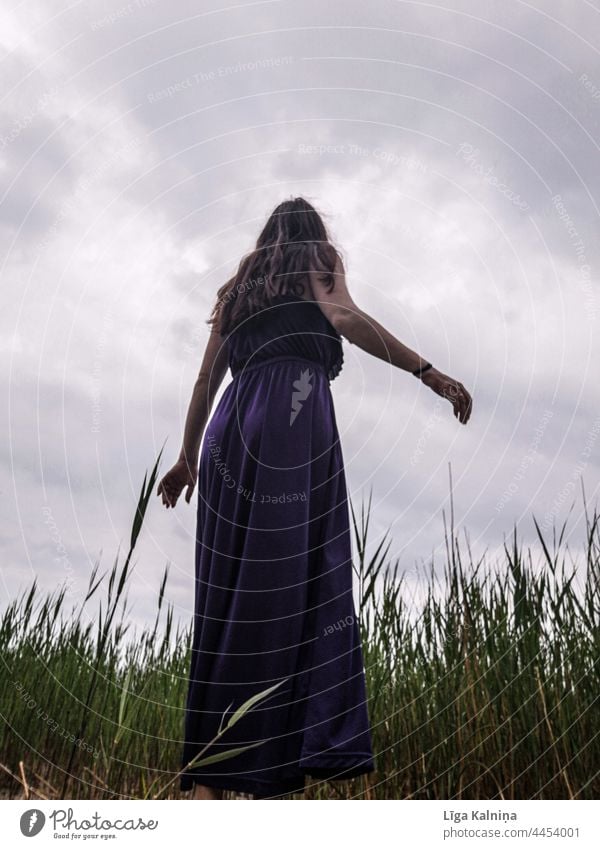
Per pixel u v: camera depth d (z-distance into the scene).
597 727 1.68
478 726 1.74
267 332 1.82
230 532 1.72
